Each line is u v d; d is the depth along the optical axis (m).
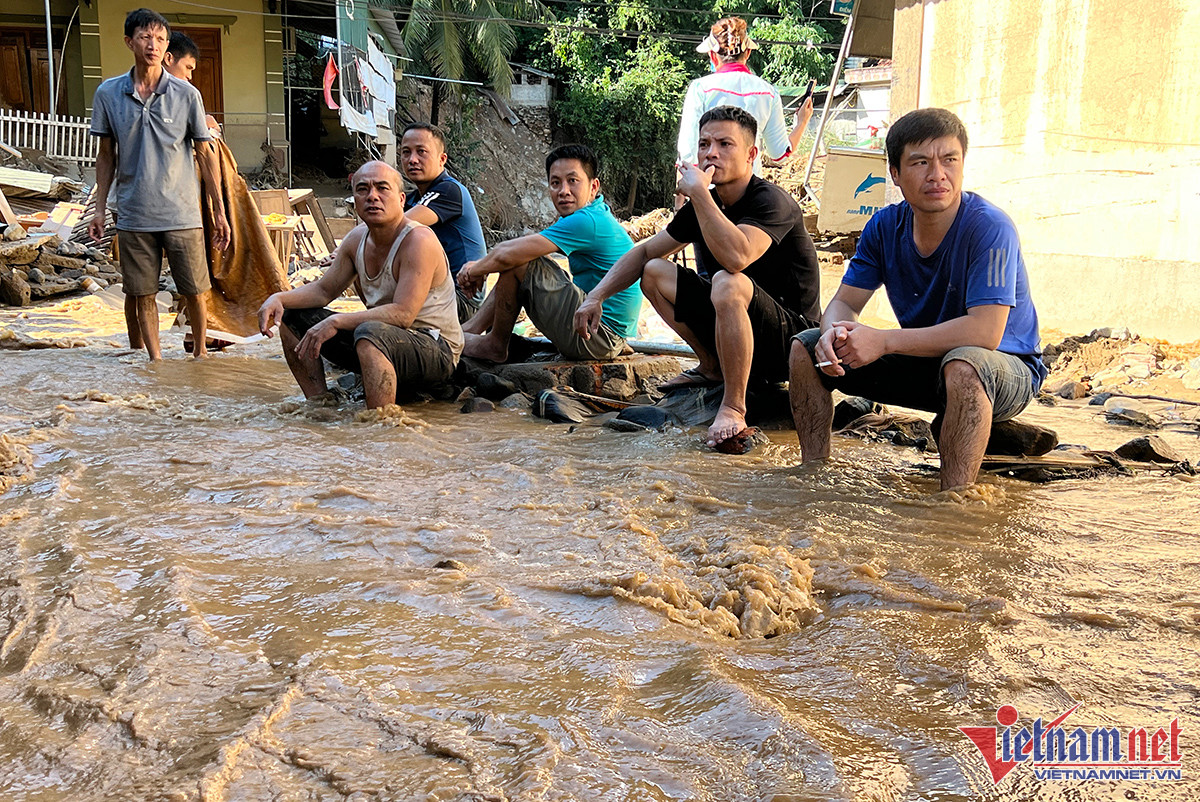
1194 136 7.11
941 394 3.75
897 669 2.16
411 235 5.13
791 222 4.68
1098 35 7.61
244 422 4.62
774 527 3.13
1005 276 3.61
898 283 3.97
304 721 1.84
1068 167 7.90
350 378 5.93
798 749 1.77
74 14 24.41
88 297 10.53
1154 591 2.64
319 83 29.38
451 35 28.86
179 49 6.66
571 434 4.59
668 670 2.12
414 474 3.74
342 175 29.69
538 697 1.97
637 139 33.47
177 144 6.36
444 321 5.36
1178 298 7.21
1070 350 6.82
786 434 4.75
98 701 1.89
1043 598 2.59
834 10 15.28
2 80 24.56
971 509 3.38
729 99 8.35
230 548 2.82
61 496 3.25
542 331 5.73
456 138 30.31
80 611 2.32
